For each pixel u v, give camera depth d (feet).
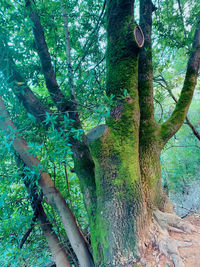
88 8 9.16
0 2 4.83
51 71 6.63
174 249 5.46
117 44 5.65
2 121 4.79
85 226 10.62
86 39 9.62
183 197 18.86
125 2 5.40
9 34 4.97
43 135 6.34
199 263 5.02
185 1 9.74
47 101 8.08
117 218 5.48
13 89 5.30
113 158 5.59
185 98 8.93
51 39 8.99
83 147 6.87
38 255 8.42
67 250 9.04
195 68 9.45
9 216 6.23
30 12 6.01
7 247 6.83
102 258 5.69
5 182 6.23
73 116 6.62
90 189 6.81
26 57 6.20
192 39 8.70
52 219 8.69
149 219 6.51
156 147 7.61
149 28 7.75
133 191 5.59
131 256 5.31
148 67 7.63
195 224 7.89
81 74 9.34
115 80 5.81
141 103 7.71
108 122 5.96
